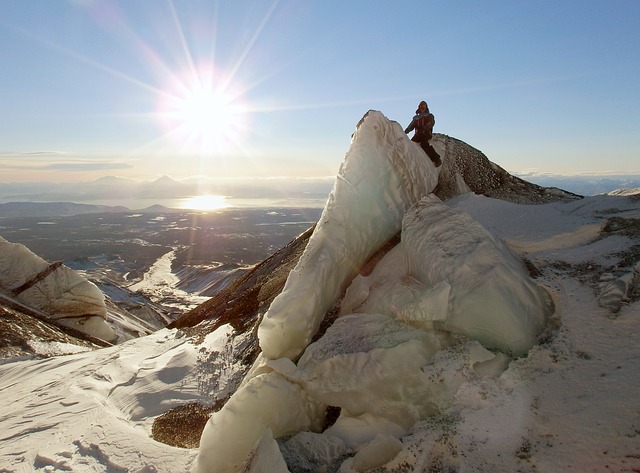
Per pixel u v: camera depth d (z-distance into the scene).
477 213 5.82
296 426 3.50
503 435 2.66
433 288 3.61
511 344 3.21
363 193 5.03
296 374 3.60
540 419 2.66
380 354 3.34
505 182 7.86
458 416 2.89
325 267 4.36
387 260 5.01
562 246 4.42
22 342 11.38
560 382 2.84
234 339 6.71
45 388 7.41
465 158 7.73
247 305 7.98
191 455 4.04
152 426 4.97
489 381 3.02
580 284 3.63
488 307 3.33
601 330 3.10
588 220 4.83
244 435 3.30
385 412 3.19
